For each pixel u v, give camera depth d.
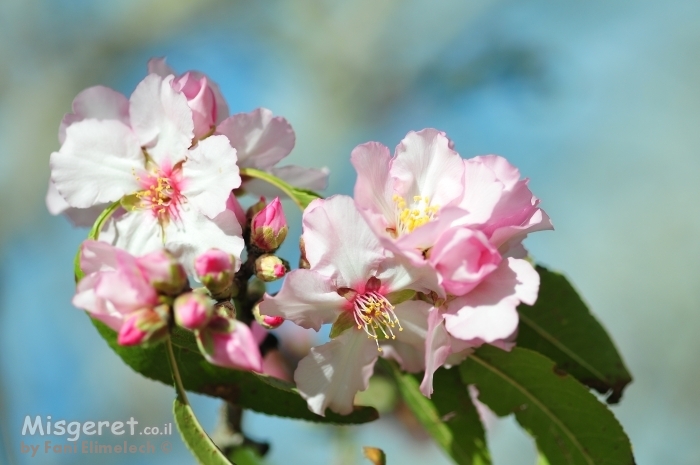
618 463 0.43
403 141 0.41
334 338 0.40
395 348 0.42
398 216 0.40
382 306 0.40
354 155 0.40
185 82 0.42
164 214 0.41
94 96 0.42
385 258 0.40
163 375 0.42
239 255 0.41
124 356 0.41
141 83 0.42
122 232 0.41
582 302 0.44
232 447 0.46
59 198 0.44
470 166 0.40
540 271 0.45
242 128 0.42
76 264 0.40
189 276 0.41
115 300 0.39
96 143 0.42
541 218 0.40
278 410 0.42
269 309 0.40
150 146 0.42
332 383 0.40
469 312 0.40
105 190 0.42
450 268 0.40
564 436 0.43
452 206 0.39
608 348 0.44
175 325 0.39
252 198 0.45
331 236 0.40
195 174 0.41
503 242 0.40
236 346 0.38
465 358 0.43
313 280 0.40
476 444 0.43
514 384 0.43
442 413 0.43
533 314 0.45
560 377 0.43
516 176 0.40
